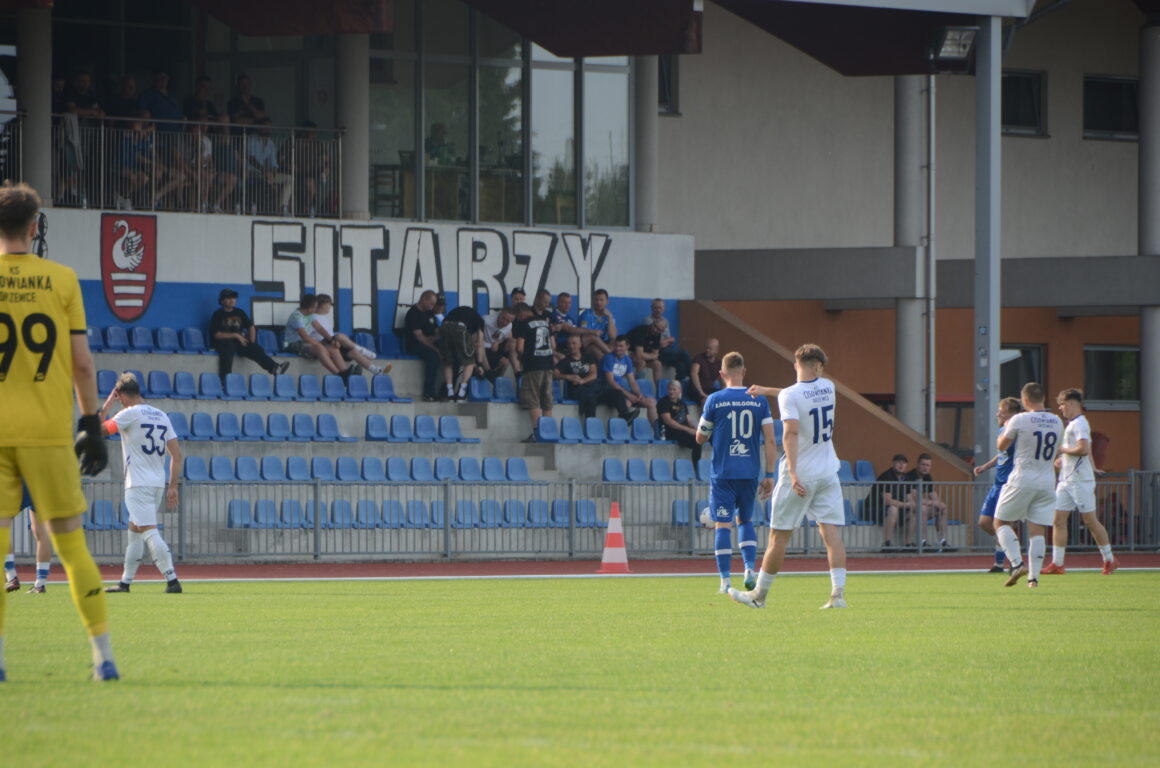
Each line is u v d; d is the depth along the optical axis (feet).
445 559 258.37
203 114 301.84
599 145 342.23
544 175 337.72
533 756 57.21
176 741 59.77
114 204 291.58
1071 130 408.67
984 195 291.58
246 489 254.06
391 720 66.03
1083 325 392.88
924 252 332.19
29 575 205.16
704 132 380.17
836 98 390.42
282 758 56.18
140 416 167.63
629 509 281.13
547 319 304.30
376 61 323.57
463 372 299.99
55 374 74.54
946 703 74.38
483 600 157.07
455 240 319.06
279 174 306.14
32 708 68.33
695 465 304.71
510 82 335.06
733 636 111.34
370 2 277.23
